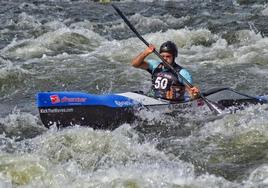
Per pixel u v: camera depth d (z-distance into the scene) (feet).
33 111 131.23
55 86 152.76
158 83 123.24
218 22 229.04
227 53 183.01
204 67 169.58
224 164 96.53
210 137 108.88
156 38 200.34
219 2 285.84
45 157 95.50
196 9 267.39
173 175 88.94
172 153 101.86
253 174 90.02
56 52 189.57
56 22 234.79
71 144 102.78
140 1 299.79
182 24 234.17
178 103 121.39
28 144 106.63
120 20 246.88
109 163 96.43
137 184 84.43
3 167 89.66
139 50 186.50
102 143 102.73
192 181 87.25
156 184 84.89
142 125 116.98
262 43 190.90
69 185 85.71
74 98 113.70
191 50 191.11
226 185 86.53
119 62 175.42
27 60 178.60
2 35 216.74
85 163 96.43
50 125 112.88
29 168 89.86
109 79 156.97
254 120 113.29
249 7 266.36
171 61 122.62
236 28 215.31
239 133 108.68
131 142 105.70
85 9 276.21
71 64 172.35
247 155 99.76
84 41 201.46
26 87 151.94
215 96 125.59
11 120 123.44
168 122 117.70
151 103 120.26
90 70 165.68
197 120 118.42
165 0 299.79
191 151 102.63
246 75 159.12
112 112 116.26
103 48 194.29
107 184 84.84
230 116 116.16
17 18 246.47
